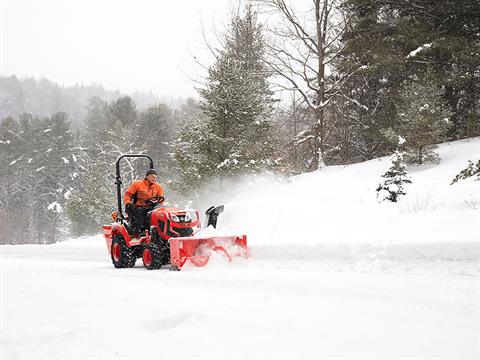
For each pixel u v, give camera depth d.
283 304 5.29
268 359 3.52
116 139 43.97
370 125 29.81
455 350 3.69
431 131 21.86
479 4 25.12
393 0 27.34
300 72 29.73
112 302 5.52
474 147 22.66
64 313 5.09
